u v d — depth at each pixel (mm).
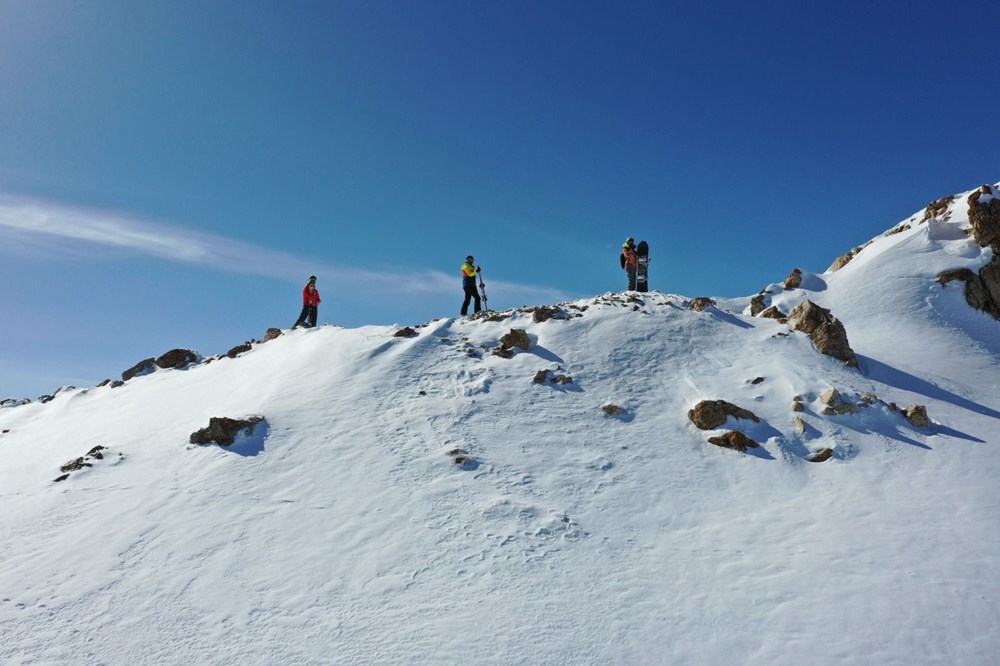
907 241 27266
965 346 20656
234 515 11984
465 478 13180
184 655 8516
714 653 8320
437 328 21000
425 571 10266
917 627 8609
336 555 10719
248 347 23375
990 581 9500
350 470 13469
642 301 22594
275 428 15297
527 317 21703
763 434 14852
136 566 10602
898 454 13961
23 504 12992
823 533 11188
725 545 10992
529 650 8430
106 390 21766
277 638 8781
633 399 16641
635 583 9922
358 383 17484
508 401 16531
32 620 9320
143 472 13953
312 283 25391
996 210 25672
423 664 8211
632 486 13047
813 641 8453
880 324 22641
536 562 10516
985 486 12477
